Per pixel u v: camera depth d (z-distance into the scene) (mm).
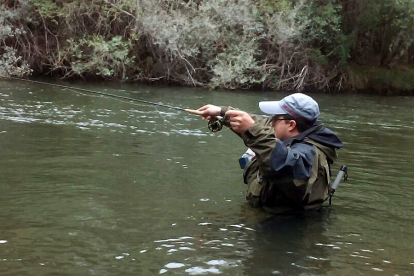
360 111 10039
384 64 18203
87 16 13547
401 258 2189
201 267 1990
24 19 13148
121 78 13539
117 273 1897
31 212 2578
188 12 14031
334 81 16453
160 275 1897
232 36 14141
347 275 1983
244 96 11445
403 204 3104
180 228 2439
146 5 13539
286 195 2748
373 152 5180
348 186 3553
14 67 12359
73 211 2621
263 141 2510
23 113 6465
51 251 2080
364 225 2645
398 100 13891
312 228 2551
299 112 2795
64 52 13008
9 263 1940
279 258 2125
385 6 16750
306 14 14984
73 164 3752
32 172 3443
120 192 3033
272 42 14680
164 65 13867
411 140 6320
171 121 6555
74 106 7461
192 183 3348
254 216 2693
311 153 2721
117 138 5078
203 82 14031
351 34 16656
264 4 14766
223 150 4699
